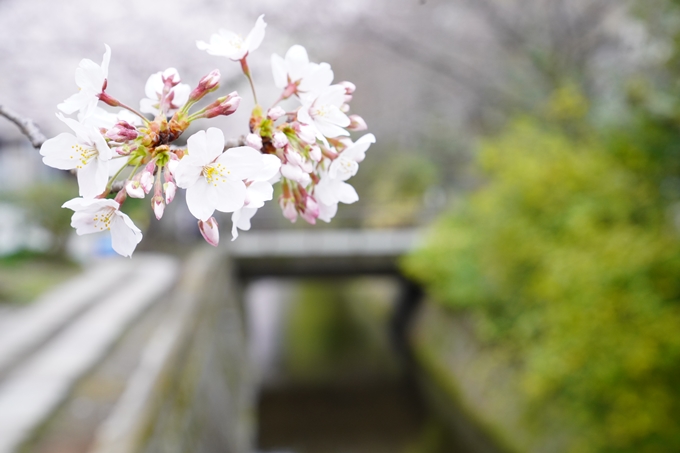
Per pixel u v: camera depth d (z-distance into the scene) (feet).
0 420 13.46
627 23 22.81
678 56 16.05
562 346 17.61
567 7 25.23
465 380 31.32
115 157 2.84
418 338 41.52
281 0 21.74
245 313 45.50
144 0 18.93
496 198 26.07
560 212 21.43
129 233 2.68
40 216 34.65
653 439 16.99
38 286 28.55
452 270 33.94
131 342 19.53
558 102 21.26
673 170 16.31
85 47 18.53
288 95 3.17
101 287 28.99
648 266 15.98
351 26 24.70
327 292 67.21
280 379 42.37
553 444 21.40
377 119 41.96
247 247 45.19
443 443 32.48
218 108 3.00
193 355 19.57
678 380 16.26
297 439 33.40
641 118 16.55
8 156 40.47
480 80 29.37
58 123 19.92
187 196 2.53
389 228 59.41
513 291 26.48
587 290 16.48
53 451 12.09
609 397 17.46
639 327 15.76
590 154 20.51
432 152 51.93
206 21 20.31
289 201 3.38
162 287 28.99
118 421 12.16
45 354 18.20
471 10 27.53
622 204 18.25
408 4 25.27
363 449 31.99
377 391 40.24
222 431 22.39
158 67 19.30
